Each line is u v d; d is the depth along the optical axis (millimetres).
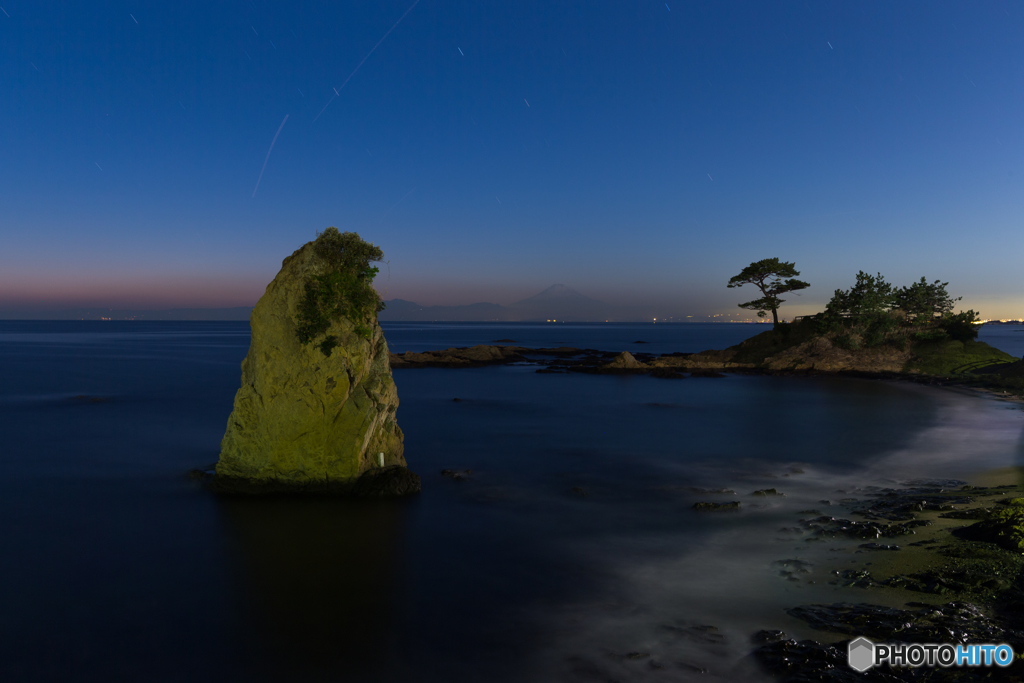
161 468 26266
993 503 19219
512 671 10531
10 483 23734
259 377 21375
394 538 17562
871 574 13898
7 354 109562
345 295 21719
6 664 10961
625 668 10508
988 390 55812
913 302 83062
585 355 123438
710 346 169625
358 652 11281
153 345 148375
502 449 30625
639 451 30141
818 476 24656
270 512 19875
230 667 10828
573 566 15391
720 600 13109
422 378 72438
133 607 13250
